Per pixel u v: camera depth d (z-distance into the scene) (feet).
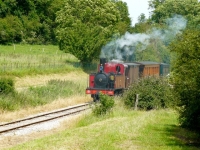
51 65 244.83
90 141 73.92
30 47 376.48
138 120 96.37
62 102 146.00
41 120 110.42
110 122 96.07
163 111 115.96
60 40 269.44
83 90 180.96
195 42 74.33
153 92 128.06
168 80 80.48
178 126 91.35
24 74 208.44
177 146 71.87
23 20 433.07
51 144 72.90
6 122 107.14
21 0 443.73
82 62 273.75
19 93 144.36
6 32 374.63
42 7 469.57
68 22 302.45
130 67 169.58
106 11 310.45
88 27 270.26
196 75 70.54
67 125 104.68
